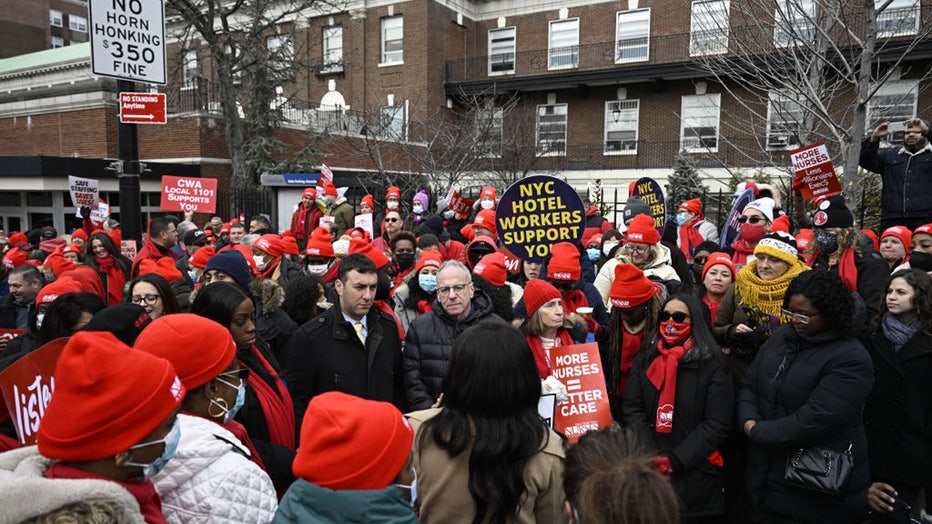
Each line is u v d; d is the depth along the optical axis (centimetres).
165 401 162
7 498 132
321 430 169
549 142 2502
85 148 2092
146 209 1888
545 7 2723
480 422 206
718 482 348
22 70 3050
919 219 591
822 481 304
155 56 630
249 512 194
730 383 347
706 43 1257
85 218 977
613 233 820
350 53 2833
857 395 304
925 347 367
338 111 2459
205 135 2008
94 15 584
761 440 321
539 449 207
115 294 678
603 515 153
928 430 366
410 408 382
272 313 428
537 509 208
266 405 288
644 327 414
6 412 255
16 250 866
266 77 2098
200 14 1952
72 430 151
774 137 1733
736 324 407
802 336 325
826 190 625
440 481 208
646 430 350
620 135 2606
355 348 362
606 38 2609
